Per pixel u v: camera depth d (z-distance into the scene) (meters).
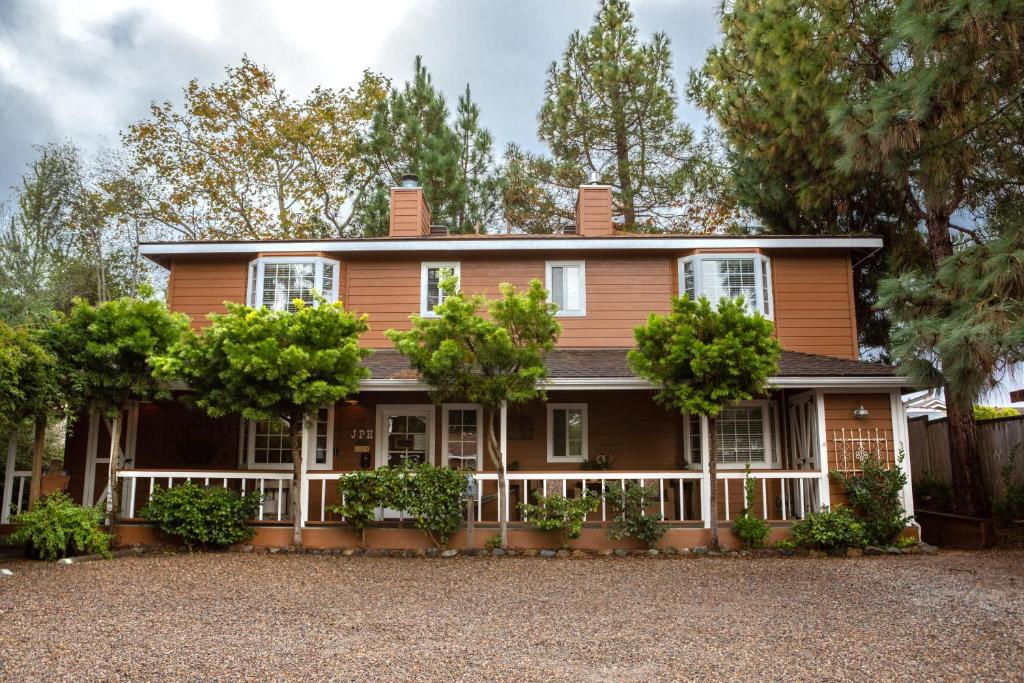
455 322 10.12
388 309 14.31
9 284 21.25
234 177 25.28
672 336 10.33
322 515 11.54
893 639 5.98
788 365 11.99
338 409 13.53
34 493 10.45
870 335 17.00
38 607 7.11
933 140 10.41
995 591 7.87
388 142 23.34
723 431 13.40
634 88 23.05
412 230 15.24
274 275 14.11
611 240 14.05
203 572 9.06
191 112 24.56
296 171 25.70
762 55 13.44
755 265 13.94
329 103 25.64
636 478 11.17
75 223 25.73
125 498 12.87
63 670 5.11
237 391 10.41
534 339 10.37
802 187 15.05
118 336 10.49
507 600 7.63
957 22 8.79
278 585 8.34
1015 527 12.66
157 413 13.43
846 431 11.48
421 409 13.56
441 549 10.67
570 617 6.87
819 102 13.28
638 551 10.66
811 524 10.68
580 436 13.44
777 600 7.56
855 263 15.06
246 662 5.34
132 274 26.70
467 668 5.25
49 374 10.09
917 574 8.89
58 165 25.44
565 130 23.47
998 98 9.88
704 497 11.18
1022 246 9.09
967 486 13.43
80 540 9.89
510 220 24.00
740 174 17.03
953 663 5.32
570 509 10.67
